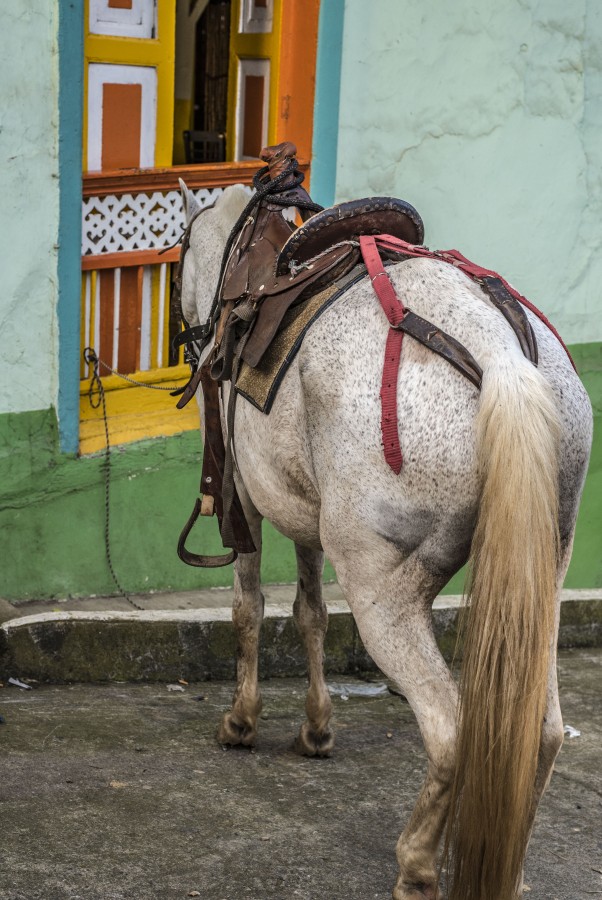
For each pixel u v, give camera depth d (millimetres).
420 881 2725
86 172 4973
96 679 4418
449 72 5629
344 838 3293
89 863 3033
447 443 2527
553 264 6148
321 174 5480
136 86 5254
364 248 2947
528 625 2391
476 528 2453
